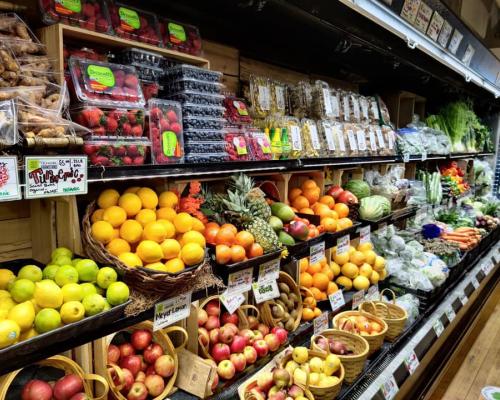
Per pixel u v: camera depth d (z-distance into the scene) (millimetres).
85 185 1145
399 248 3240
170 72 1662
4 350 934
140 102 1431
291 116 2477
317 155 2418
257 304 2064
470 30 3041
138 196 1444
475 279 3846
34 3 1411
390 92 3977
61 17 1326
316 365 1854
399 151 3445
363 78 3498
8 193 972
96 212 1392
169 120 1519
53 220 1417
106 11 1454
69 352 1331
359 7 1747
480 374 2994
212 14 1918
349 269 2604
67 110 1262
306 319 2209
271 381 1722
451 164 5016
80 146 1149
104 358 1308
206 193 1907
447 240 3887
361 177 3086
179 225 1479
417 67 2963
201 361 1561
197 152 1617
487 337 3566
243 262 1596
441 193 4398
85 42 1478
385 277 3010
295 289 2186
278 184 2277
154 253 1327
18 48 1221
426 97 4879
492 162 6211
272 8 1821
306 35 2238
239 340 1760
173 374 1534
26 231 1521
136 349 1523
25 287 1071
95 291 1169
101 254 1281
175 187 1698
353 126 2875
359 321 2307
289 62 2797
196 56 1737
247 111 2180
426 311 2941
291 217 2094
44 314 1030
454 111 4910
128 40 1491
